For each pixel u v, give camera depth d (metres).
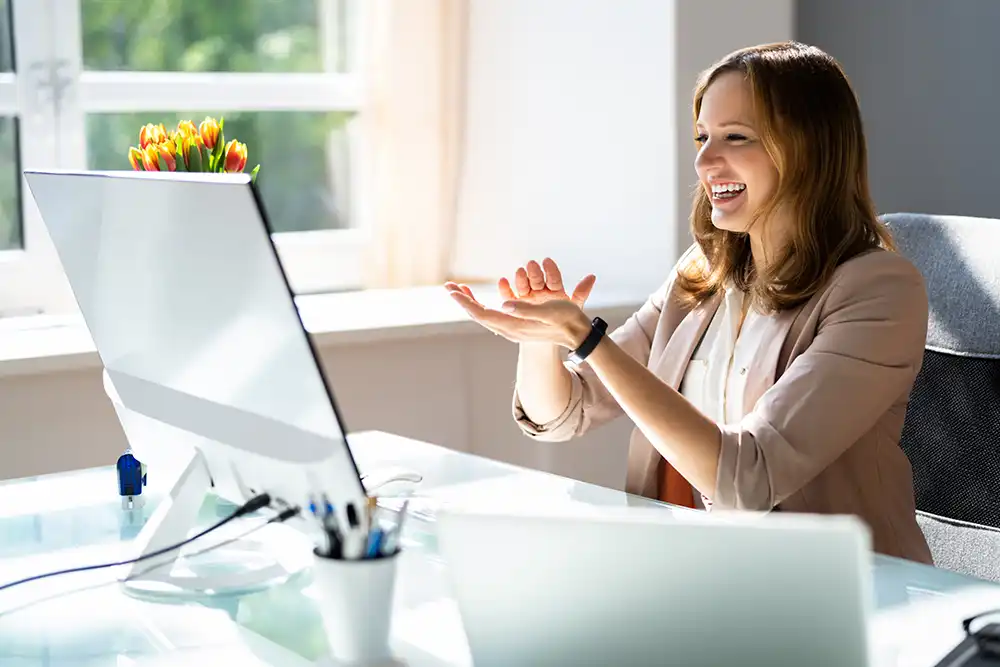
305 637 1.15
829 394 1.60
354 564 1.04
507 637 0.94
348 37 3.30
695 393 1.88
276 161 3.24
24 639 1.14
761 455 1.57
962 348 1.86
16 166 2.93
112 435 2.54
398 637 1.14
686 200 2.92
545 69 3.16
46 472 2.47
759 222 1.76
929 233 1.96
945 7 2.90
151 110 3.06
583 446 3.04
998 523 1.80
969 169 2.90
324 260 3.29
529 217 3.25
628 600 0.89
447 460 1.84
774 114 1.69
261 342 1.11
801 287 1.72
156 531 1.33
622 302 2.90
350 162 3.33
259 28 3.20
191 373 1.25
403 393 2.83
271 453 1.18
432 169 3.26
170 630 1.17
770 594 0.84
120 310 1.32
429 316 2.84
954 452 1.85
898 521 1.71
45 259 2.96
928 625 1.15
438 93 3.24
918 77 2.97
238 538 1.44
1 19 2.88
